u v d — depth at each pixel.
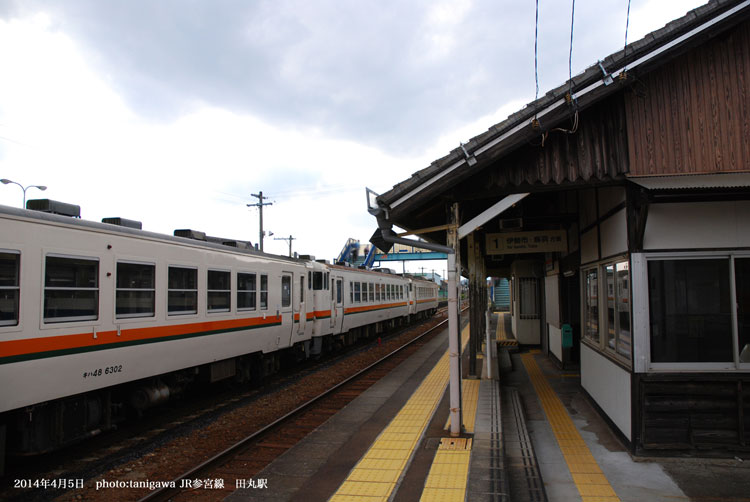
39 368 4.89
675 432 5.13
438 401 7.54
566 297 11.27
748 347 5.12
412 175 5.23
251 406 8.20
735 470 4.85
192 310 7.38
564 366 10.84
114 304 5.86
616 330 6.04
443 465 4.69
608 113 5.50
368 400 7.98
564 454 5.51
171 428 6.86
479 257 11.56
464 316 33.06
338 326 14.69
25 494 4.59
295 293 11.15
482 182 5.70
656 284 5.27
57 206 5.71
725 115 5.34
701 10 4.76
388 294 21.23
